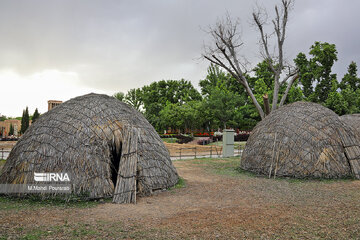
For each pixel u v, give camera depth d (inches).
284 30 764.0
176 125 1801.2
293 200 274.5
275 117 465.7
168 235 174.2
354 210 236.7
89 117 299.0
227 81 1857.8
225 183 368.2
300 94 1246.3
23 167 269.0
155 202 262.2
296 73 788.0
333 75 1142.3
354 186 339.3
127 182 266.1
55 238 166.1
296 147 400.2
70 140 275.7
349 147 400.5
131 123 317.1
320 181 370.0
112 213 222.5
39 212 221.6
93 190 257.8
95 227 187.9
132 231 181.0
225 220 207.3
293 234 179.2
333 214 224.7
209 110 1510.8
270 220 208.2
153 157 312.7
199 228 188.4
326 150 391.5
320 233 181.3
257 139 462.9
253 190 322.3
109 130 296.4
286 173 397.1
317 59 1101.7
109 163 280.1
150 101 2396.7
